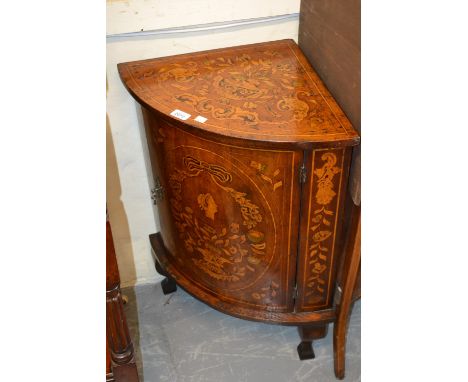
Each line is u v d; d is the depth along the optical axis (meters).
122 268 1.72
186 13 1.28
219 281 1.39
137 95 1.17
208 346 1.56
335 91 1.14
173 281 1.67
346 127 1.05
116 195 1.54
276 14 1.34
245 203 1.16
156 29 1.28
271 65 1.28
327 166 1.07
